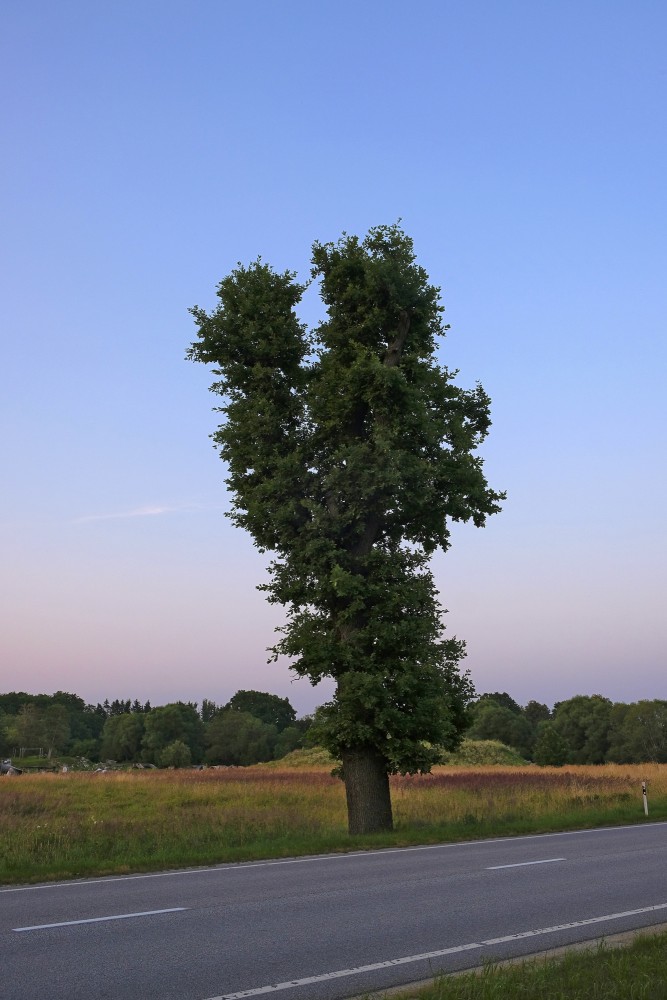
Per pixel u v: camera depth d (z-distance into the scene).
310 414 22.02
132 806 31.05
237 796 34.66
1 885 12.18
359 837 17.97
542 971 6.93
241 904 10.20
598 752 126.31
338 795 34.66
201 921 9.15
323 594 20.53
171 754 133.88
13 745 147.62
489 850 16.31
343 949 7.97
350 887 11.55
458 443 21.64
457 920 9.34
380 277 21.67
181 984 6.71
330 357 22.27
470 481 21.53
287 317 22.28
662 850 16.06
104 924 8.96
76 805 31.16
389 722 19.86
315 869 13.58
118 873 13.36
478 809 25.44
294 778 43.81
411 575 21.47
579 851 15.99
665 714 123.81
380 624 20.20
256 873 13.13
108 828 19.84
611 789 32.09
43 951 7.75
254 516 21.00
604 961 7.24
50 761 110.88
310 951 7.87
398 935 8.58
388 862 14.46
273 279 22.39
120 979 6.83
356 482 20.81
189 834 18.81
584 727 128.75
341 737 19.94
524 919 9.43
